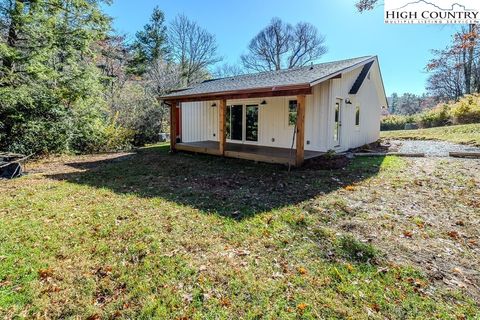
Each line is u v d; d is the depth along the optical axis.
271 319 2.22
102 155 11.38
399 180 6.23
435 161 8.19
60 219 4.22
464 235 3.58
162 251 3.25
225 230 3.80
